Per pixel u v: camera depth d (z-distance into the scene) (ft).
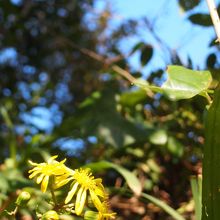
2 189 1.41
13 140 1.74
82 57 2.78
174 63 1.49
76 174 0.91
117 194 1.57
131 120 1.60
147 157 1.67
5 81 2.93
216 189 0.88
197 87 0.88
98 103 1.65
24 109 2.37
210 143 0.86
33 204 1.02
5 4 2.47
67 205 0.90
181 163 1.59
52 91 2.73
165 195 1.61
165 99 1.56
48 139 1.76
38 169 0.90
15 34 2.73
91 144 1.83
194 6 1.44
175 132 1.55
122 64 1.78
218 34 0.94
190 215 1.48
